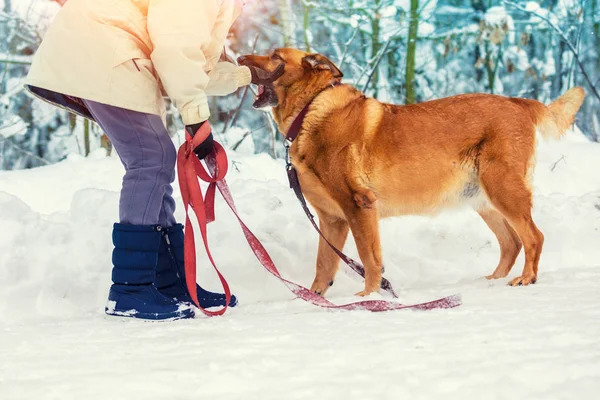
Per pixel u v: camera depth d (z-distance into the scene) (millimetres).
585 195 6250
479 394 1814
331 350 2354
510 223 4602
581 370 2020
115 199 4754
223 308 3508
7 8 12273
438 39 13883
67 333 2934
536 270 4535
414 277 5047
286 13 12094
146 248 3416
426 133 4590
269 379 2002
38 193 6371
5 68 12758
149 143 3451
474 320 2906
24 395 1878
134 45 3355
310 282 4781
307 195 4637
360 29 12727
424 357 2227
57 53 3320
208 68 3646
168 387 1941
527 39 13023
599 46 15008
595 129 15062
